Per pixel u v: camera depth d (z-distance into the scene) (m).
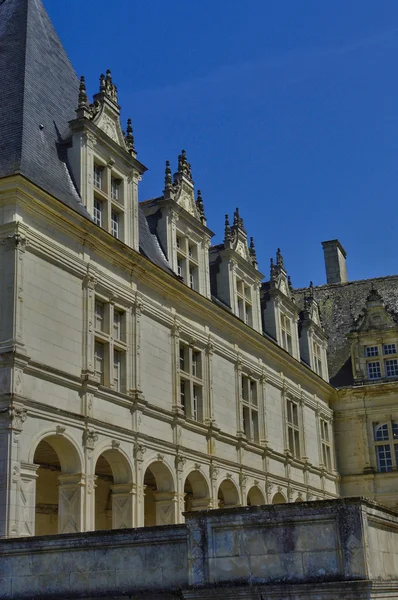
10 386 21.59
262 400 38.66
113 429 25.83
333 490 47.62
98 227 26.20
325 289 59.91
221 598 13.82
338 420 50.28
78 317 25.23
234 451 34.78
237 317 36.00
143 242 30.95
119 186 29.52
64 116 29.67
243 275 39.06
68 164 27.41
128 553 15.19
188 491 35.75
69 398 24.11
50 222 24.47
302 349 47.97
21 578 15.80
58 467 30.47
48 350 23.52
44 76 29.58
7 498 20.75
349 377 51.50
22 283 22.78
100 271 26.67
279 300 43.44
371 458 48.72
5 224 22.89
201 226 35.03
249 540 14.19
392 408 49.03
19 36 29.61
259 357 39.31
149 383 28.72
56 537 15.77
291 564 13.82
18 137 25.36
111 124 29.50
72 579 15.44
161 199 33.03
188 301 32.28
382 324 51.47
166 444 28.89
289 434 42.16
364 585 13.06
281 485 39.12
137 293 28.69
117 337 27.69
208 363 33.59
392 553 15.16
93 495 24.23
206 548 14.39
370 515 14.09
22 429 21.72
